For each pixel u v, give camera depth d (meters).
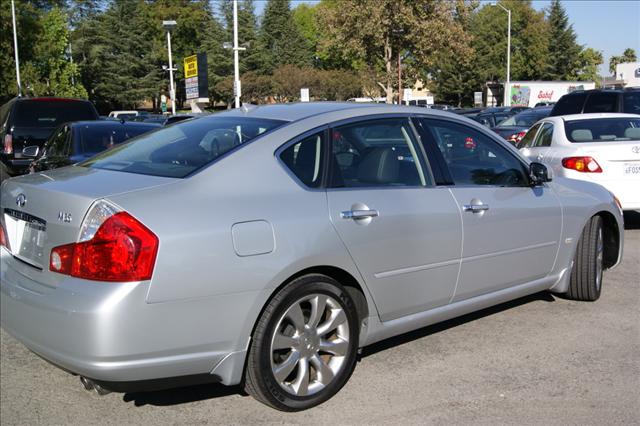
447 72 67.19
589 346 4.50
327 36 36.91
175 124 4.41
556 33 71.06
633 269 6.61
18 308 3.22
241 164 3.40
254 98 58.94
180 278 3.00
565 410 3.57
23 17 50.97
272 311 3.30
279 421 3.47
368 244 3.66
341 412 3.56
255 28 72.31
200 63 31.84
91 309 2.88
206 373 3.19
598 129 8.52
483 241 4.32
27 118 12.70
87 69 67.62
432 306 4.15
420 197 3.99
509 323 4.97
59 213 3.15
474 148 4.52
